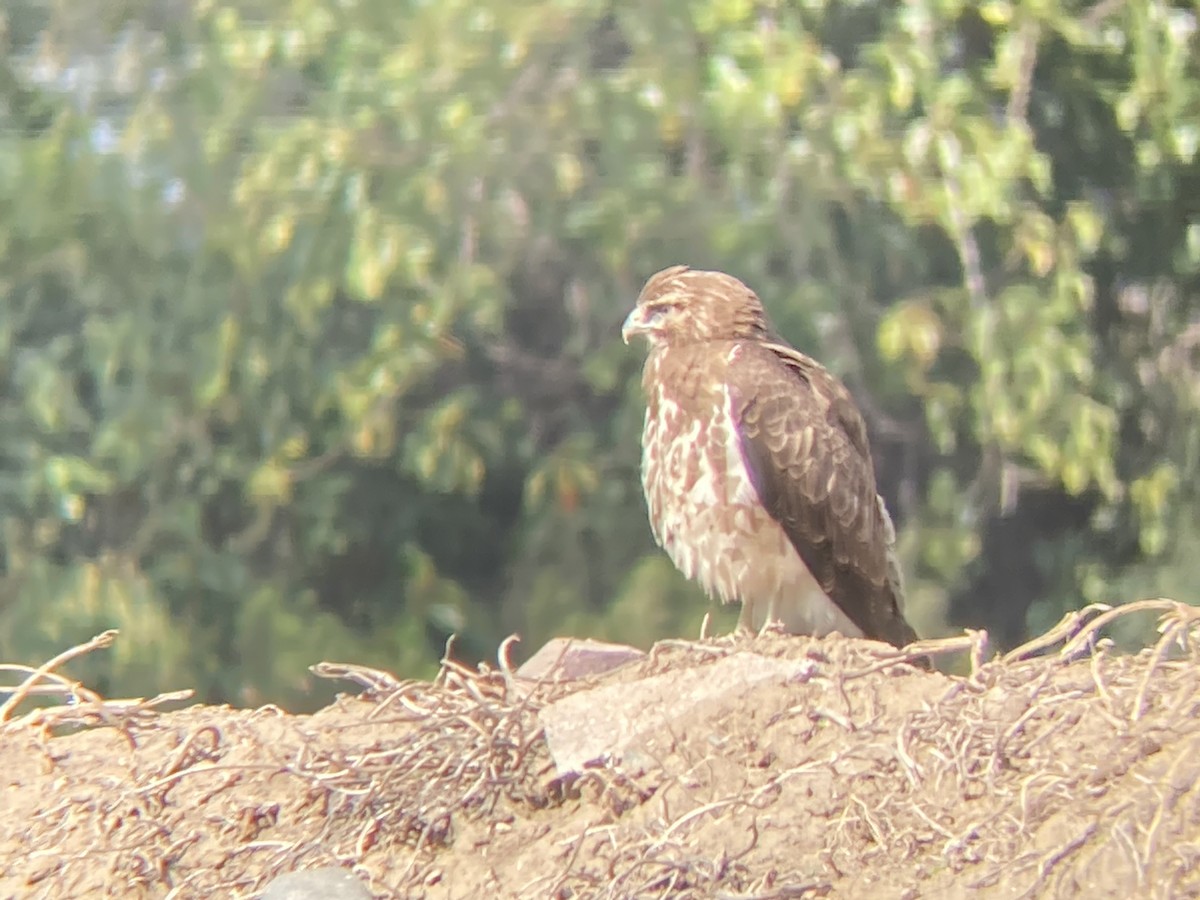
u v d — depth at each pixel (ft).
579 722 20.36
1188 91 47.91
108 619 49.70
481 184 48.06
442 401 51.47
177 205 50.78
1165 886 16.89
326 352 51.57
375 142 47.73
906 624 29.60
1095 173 51.06
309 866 19.52
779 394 27.40
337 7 48.06
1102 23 47.44
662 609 50.49
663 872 18.17
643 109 47.42
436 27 47.01
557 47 48.37
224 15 48.26
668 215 48.01
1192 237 52.11
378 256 45.44
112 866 19.89
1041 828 17.88
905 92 44.21
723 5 45.37
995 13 44.88
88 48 52.08
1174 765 17.97
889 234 49.47
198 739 21.86
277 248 46.39
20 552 52.19
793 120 47.78
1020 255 48.14
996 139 45.09
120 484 52.11
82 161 50.60
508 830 19.63
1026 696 19.67
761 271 48.57
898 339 45.32
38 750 22.15
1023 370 46.47
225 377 48.98
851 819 18.65
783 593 27.91
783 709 20.24
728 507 27.32
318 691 52.01
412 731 21.12
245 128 49.88
